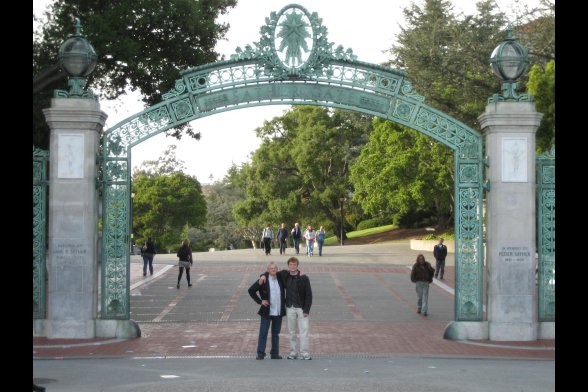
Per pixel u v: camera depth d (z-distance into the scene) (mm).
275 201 63281
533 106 17922
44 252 18125
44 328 18062
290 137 65438
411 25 40969
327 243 69562
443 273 34531
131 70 27438
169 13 26969
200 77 18406
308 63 18281
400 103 18391
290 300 15852
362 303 26016
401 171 48438
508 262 17953
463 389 12633
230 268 38750
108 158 18219
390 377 13719
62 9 27203
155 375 13875
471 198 18297
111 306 18328
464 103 37812
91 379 13508
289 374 13953
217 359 15875
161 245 76438
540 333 18203
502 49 18047
